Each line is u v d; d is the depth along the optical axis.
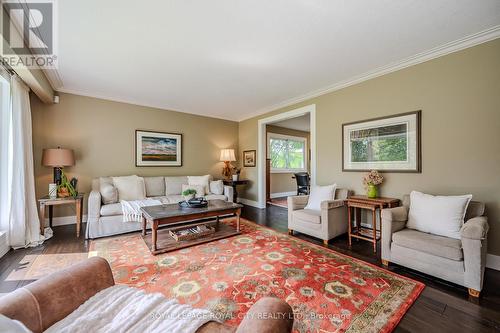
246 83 3.56
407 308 1.61
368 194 3.03
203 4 1.81
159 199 3.84
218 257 2.44
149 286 1.87
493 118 2.25
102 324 0.89
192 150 5.30
